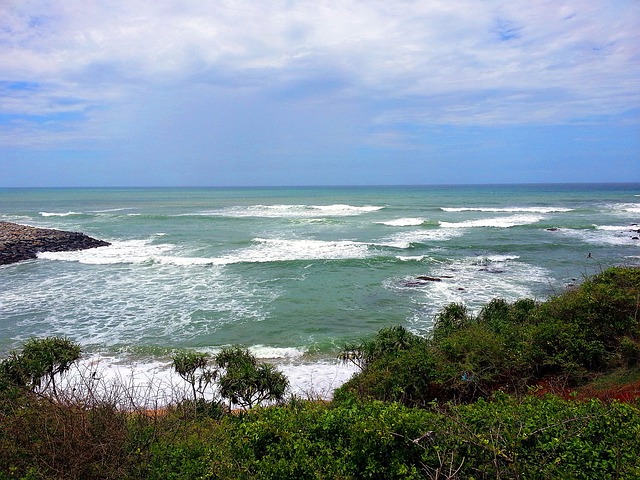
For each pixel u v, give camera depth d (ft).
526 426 17.89
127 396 28.37
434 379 31.65
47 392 25.64
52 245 107.86
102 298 68.28
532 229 134.31
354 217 170.81
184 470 18.90
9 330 55.06
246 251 103.24
